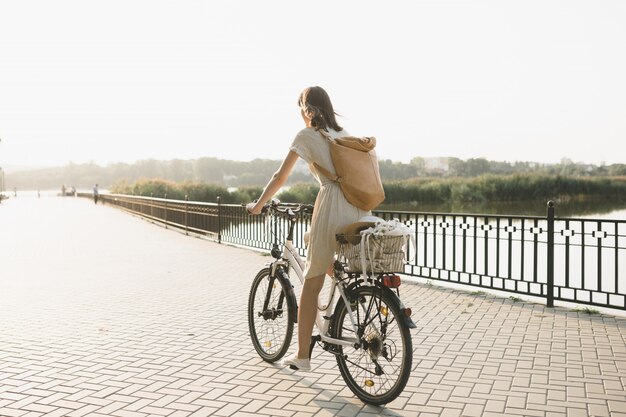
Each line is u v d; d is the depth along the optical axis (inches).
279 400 159.3
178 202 831.1
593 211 1357.0
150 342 221.5
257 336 202.1
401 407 153.0
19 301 304.3
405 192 1825.8
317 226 156.3
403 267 151.6
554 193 1959.9
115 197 1660.9
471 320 249.8
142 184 1871.3
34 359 199.9
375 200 155.9
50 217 1163.9
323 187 157.9
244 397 161.8
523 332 228.8
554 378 173.9
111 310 280.8
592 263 546.0
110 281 368.8
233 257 496.1
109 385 172.7
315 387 169.6
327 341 163.9
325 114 157.8
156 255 512.1
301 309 163.3
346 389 167.9
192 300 305.1
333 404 156.2
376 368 152.8
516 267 537.3
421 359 194.7
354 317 157.9
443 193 1846.7
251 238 583.5
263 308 194.2
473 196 1895.9
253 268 426.9
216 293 325.4
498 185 1918.1
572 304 306.8
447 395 161.2
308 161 155.6
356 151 155.0
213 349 211.6
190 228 760.3
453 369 183.6
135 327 245.9
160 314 271.3
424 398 159.2
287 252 185.6
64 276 390.3
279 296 191.5
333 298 166.4
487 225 313.7
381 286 150.8
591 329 232.5
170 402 158.4
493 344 211.9
